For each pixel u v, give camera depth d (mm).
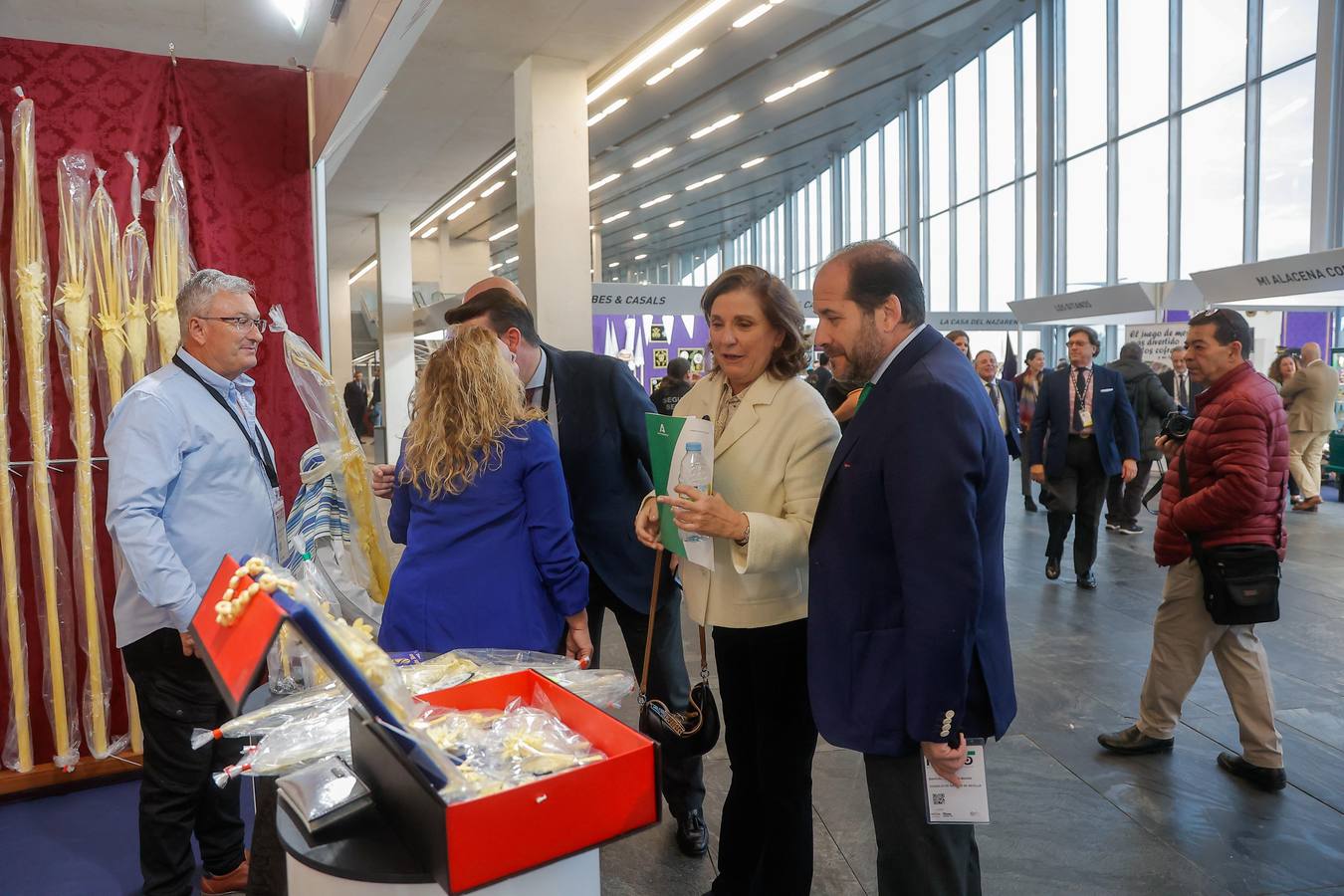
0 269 2674
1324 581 4938
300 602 854
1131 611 4473
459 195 13922
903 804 1403
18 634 2682
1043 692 3377
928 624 1274
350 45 2387
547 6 6332
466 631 1712
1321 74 8141
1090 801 2516
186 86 2939
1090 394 4828
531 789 943
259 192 3068
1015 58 12695
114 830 2504
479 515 1748
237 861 2201
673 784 2299
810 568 1489
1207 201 9812
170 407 1934
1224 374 2484
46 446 2686
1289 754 2801
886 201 16234
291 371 2213
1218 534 2502
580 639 1964
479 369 1756
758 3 7617
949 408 1309
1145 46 10555
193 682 2039
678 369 7695
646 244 27906
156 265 2826
